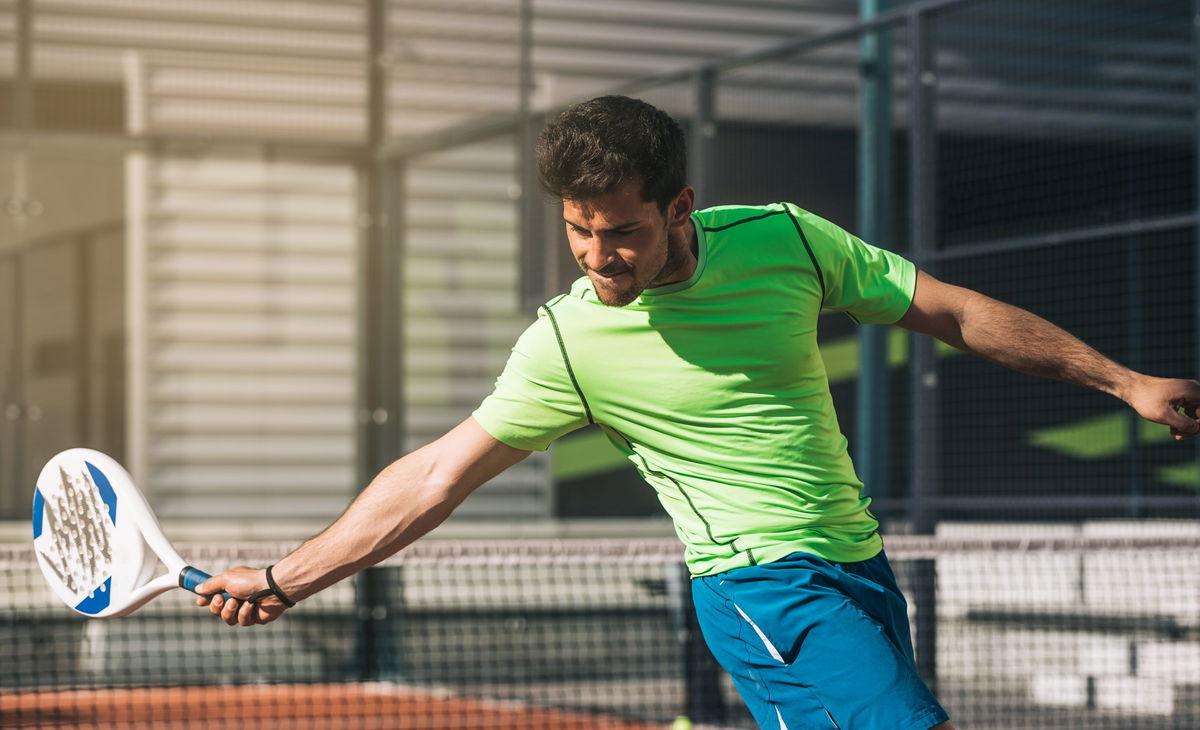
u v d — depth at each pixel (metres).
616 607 16.09
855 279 5.14
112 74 17.19
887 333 13.95
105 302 17.19
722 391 4.96
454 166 17.97
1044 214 16.47
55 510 5.70
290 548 9.46
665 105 17.62
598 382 5.02
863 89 13.95
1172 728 12.79
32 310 16.91
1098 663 14.57
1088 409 18.39
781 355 4.96
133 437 17.27
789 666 4.93
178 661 16.73
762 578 5.01
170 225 17.45
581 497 17.62
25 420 16.78
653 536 17.42
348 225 18.05
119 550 5.49
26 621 16.08
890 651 4.82
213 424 17.59
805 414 5.04
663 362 4.96
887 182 13.93
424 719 14.03
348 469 18.02
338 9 17.81
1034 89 16.89
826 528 5.10
